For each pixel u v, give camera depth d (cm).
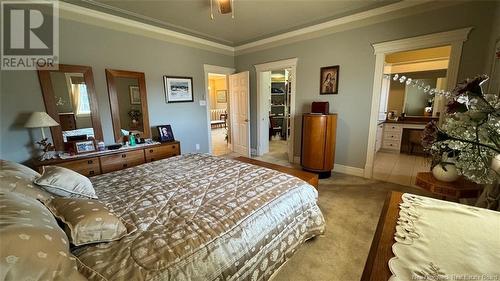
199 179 189
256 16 322
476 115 75
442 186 170
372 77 325
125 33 330
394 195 120
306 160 362
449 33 261
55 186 130
